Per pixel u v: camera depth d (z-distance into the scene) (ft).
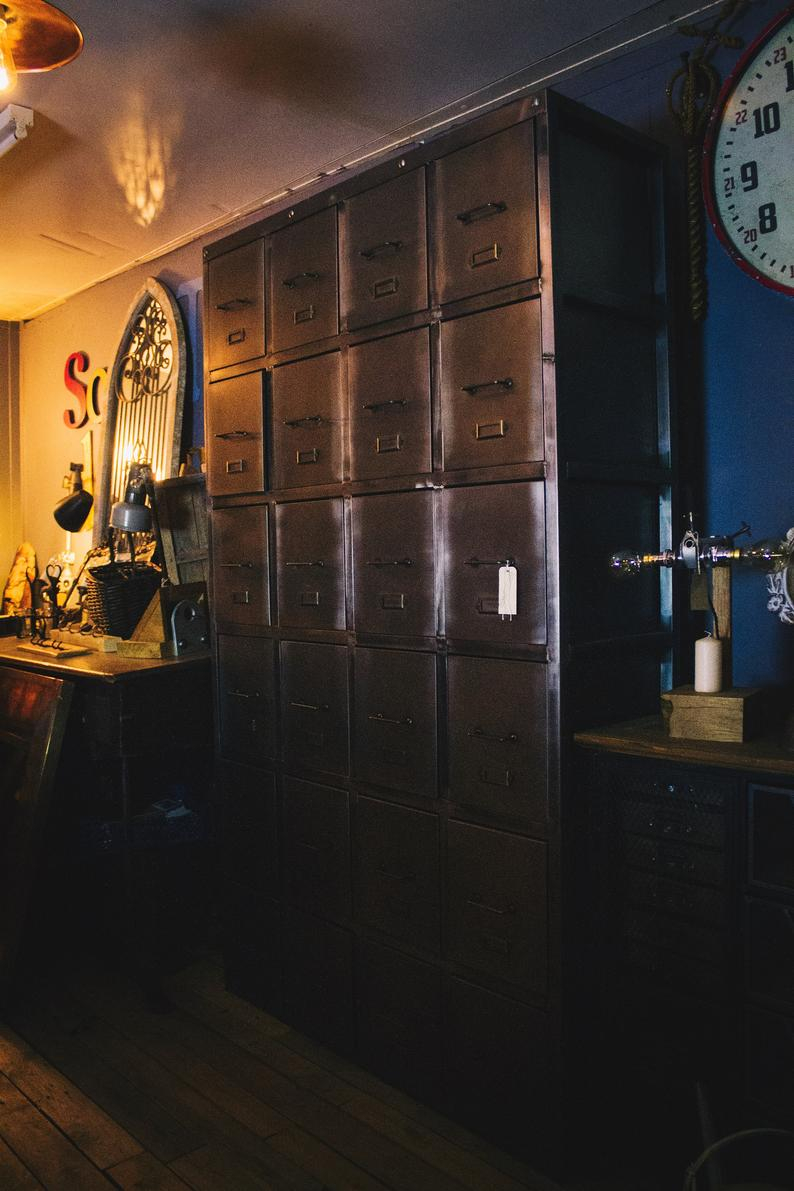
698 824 7.37
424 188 8.54
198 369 15.47
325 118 11.29
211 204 13.97
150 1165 8.17
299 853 10.29
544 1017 7.92
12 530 20.93
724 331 8.81
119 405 17.02
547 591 7.72
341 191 9.36
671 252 8.84
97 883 12.33
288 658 10.31
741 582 8.75
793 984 7.06
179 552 14.25
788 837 7.33
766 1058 7.08
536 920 7.95
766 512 8.61
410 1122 8.75
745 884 7.06
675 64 9.10
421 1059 9.02
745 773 7.00
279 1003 10.70
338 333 9.48
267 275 10.34
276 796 10.57
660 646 8.63
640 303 8.45
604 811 7.83
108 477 17.21
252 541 10.74
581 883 7.92
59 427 19.39
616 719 8.28
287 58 9.93
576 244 7.89
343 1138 8.51
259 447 10.50
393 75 10.32
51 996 11.43
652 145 8.53
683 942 7.49
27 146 12.00
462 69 10.20
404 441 8.84
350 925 9.70
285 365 10.18
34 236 15.30
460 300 8.26
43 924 12.87
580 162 7.99
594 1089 8.07
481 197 8.05
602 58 9.69
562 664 7.69
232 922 11.36
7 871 11.73
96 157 12.32
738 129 8.45
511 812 8.11
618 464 8.14
